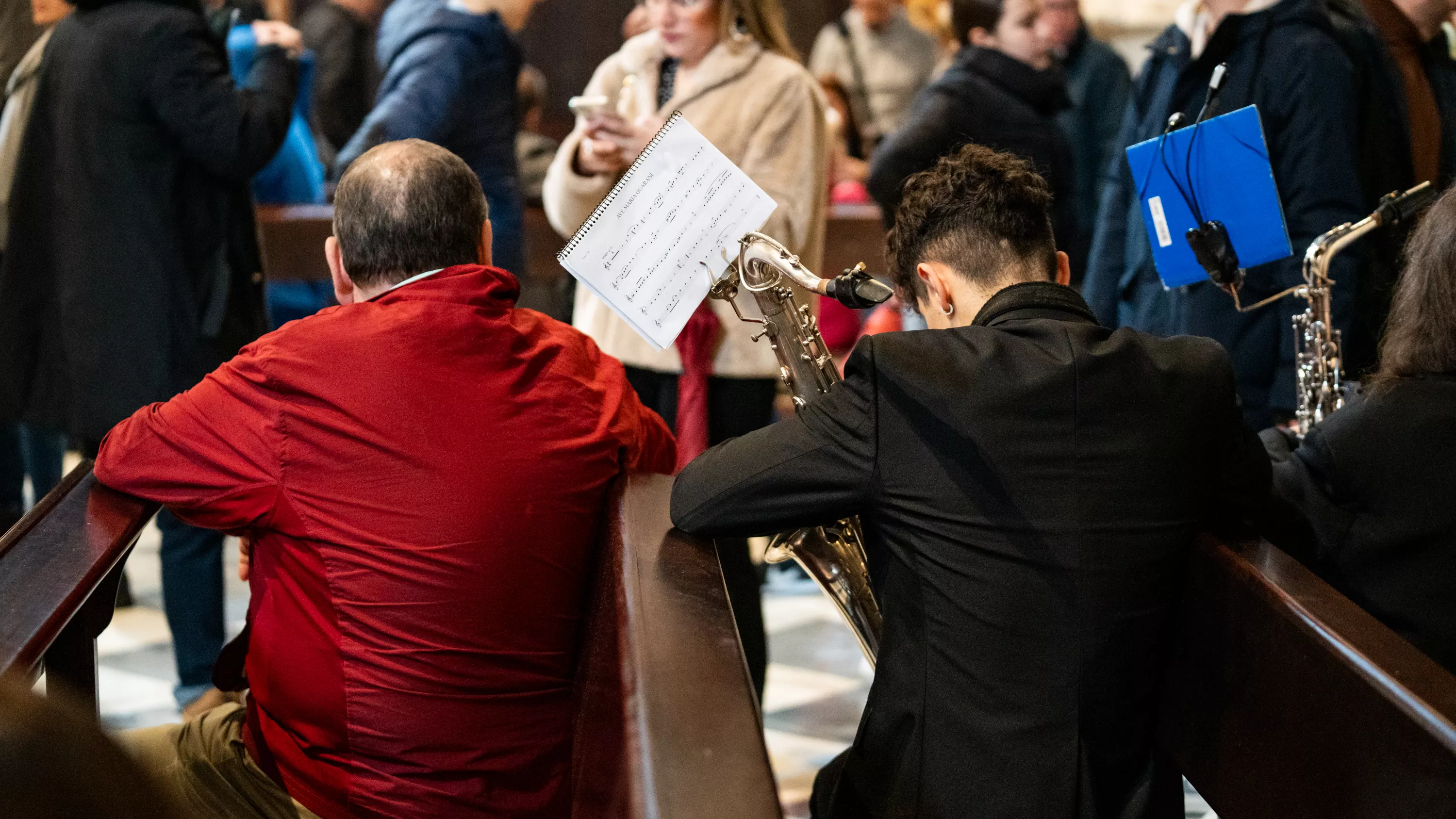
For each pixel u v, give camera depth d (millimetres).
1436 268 2361
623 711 1616
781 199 3869
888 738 2143
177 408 2318
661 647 1756
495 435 2316
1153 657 2129
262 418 2287
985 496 2057
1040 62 4820
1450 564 2305
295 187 6086
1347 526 2365
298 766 2318
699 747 1475
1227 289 3053
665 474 2658
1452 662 2312
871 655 2570
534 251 6398
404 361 2295
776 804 1370
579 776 2062
